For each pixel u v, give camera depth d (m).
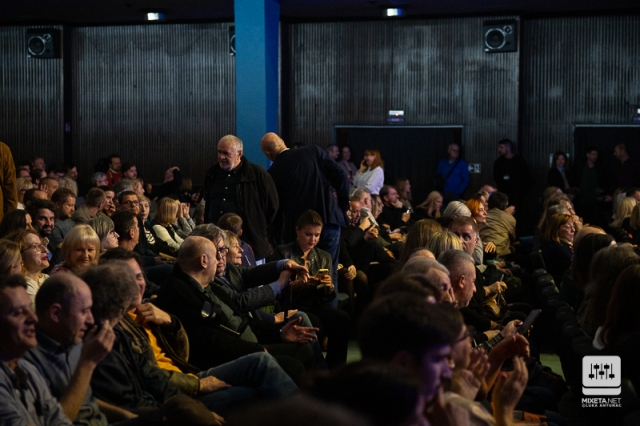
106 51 13.73
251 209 6.48
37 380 2.67
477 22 12.84
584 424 3.93
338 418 0.89
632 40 12.55
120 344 3.21
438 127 13.09
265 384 3.53
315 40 13.36
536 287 6.16
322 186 6.83
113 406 3.03
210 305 3.97
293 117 13.52
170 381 3.32
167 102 13.67
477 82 12.93
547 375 4.11
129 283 3.09
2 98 13.73
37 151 13.74
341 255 6.84
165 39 13.59
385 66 13.22
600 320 4.00
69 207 6.89
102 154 13.86
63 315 2.80
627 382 3.26
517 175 12.47
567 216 6.94
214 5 12.22
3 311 2.50
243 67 9.40
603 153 12.77
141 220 6.94
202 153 13.64
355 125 13.35
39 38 13.36
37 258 4.35
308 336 4.42
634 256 3.98
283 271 4.75
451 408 2.04
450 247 4.79
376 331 1.93
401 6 12.30
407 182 11.18
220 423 2.95
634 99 12.61
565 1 11.85
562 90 12.88
